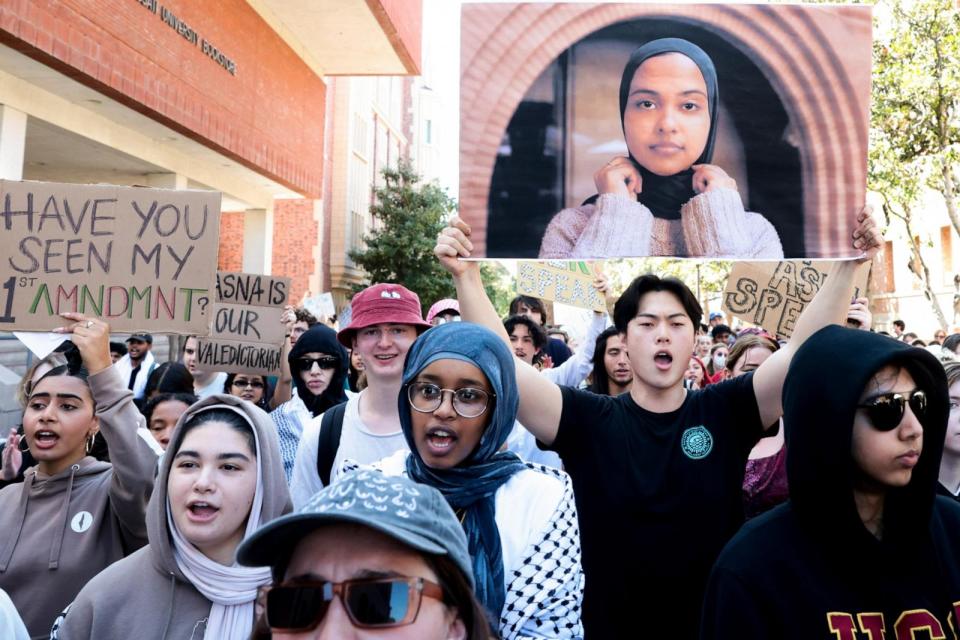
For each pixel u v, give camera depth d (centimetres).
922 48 1620
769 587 194
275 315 658
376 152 4350
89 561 308
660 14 356
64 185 365
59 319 359
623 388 524
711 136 354
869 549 191
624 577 285
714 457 296
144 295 365
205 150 1614
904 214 2067
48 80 1135
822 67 353
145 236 368
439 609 140
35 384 330
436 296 3475
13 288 358
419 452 229
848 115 352
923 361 194
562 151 355
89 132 1319
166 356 1562
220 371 652
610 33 356
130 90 1220
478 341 229
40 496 320
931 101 1619
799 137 353
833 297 340
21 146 1144
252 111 1723
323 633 135
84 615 238
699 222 351
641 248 352
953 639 191
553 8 356
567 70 356
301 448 373
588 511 295
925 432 196
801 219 350
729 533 291
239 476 244
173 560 237
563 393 313
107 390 309
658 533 286
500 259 351
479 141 355
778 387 299
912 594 192
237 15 1620
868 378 188
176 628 234
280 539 140
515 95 355
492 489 222
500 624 208
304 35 1983
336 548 138
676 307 307
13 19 934
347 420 370
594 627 285
